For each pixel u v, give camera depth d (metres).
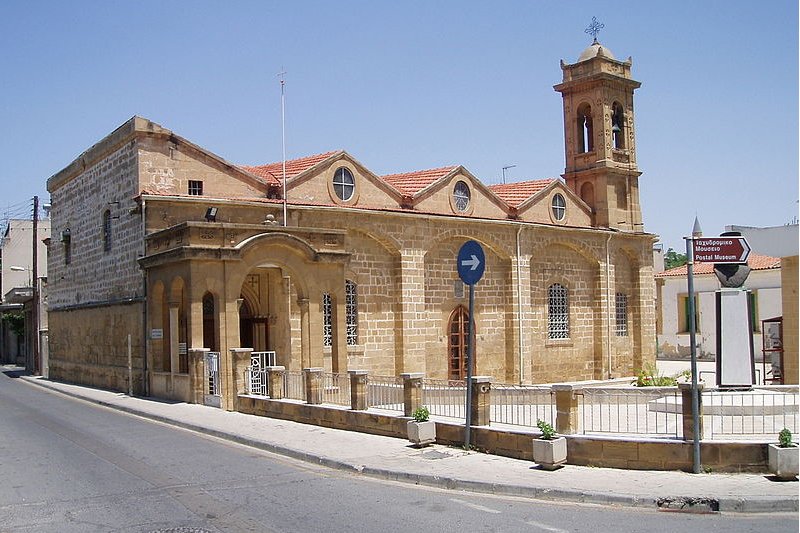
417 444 15.60
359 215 31.47
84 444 17.44
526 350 37.06
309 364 26.73
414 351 32.94
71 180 37.72
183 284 26.06
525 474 12.84
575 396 14.32
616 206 42.62
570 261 40.44
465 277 15.17
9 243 63.22
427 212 34.44
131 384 28.03
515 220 37.34
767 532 9.62
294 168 32.88
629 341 43.19
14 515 11.17
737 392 19.42
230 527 10.26
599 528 9.94
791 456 11.97
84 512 11.23
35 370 48.31
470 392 15.02
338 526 10.23
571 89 43.31
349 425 18.03
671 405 19.48
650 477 12.38
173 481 13.23
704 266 54.31
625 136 43.38
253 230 25.92
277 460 15.25
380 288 32.59
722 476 12.30
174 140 29.16
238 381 23.00
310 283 26.95
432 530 9.98
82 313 35.88
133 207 28.83
